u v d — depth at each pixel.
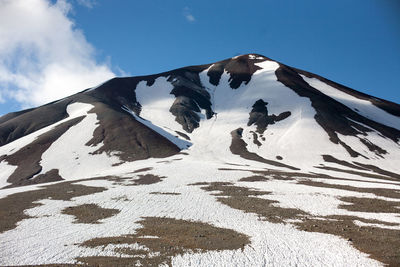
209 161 84.44
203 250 23.11
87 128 104.62
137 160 85.19
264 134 112.31
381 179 66.69
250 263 20.81
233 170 65.88
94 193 46.28
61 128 104.62
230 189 48.12
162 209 37.25
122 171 68.12
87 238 26.28
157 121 130.88
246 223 31.05
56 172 78.50
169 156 90.25
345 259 21.30
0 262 21.16
